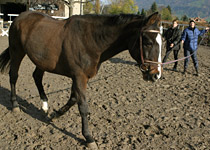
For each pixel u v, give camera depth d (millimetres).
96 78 5816
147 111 3865
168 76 6371
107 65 7547
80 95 2666
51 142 2846
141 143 2896
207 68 7781
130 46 2475
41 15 3205
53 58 2801
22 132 3045
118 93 4695
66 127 3207
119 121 3453
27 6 17109
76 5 17219
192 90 5156
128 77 6016
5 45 9711
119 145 2842
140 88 5102
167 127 3324
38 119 3432
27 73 5887
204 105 4230
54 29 2820
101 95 4527
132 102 4234
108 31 2498
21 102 3980
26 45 3066
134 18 2424
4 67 3809
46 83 5133
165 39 6992
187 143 2941
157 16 2275
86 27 2574
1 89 4539
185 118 3648
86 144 2766
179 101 4395
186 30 6414
